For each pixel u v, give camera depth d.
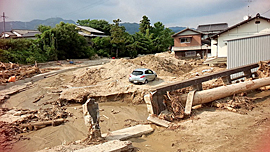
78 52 40.69
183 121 8.73
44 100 14.86
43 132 9.66
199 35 43.06
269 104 9.93
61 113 12.07
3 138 8.60
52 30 35.97
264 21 23.03
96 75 20.34
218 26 58.09
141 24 75.06
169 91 9.61
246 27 23.94
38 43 34.59
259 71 12.97
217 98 10.30
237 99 10.34
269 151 5.71
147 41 61.28
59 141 8.66
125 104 14.34
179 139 7.22
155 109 9.13
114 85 17.12
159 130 8.23
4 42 29.20
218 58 25.42
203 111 9.64
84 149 5.70
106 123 10.63
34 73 23.00
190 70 26.97
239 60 15.63
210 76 10.96
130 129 8.38
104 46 50.16
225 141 6.66
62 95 15.19
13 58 27.66
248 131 7.21
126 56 54.28
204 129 7.73
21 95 15.98
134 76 17.73
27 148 7.98
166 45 63.94
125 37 55.03
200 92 10.03
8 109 12.88
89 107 7.10
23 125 9.97
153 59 25.61
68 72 24.39
